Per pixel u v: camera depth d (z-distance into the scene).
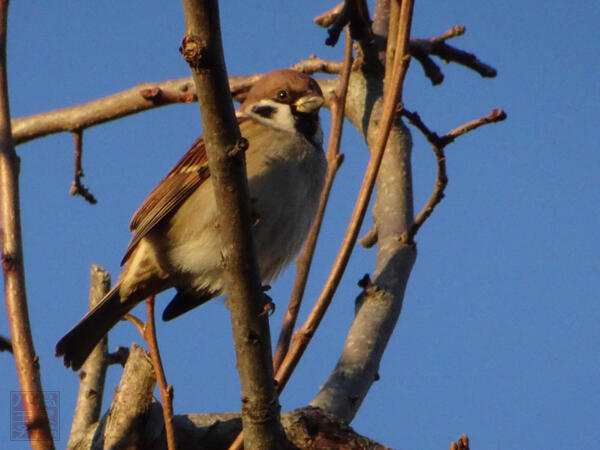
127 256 8.92
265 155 8.96
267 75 9.63
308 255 7.39
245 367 5.80
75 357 8.75
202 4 4.96
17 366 6.63
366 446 6.71
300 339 5.98
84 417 8.22
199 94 5.18
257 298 5.69
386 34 11.36
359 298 8.77
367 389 8.02
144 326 5.77
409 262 9.04
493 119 7.36
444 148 7.53
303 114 9.30
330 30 9.79
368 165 6.31
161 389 5.64
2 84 7.57
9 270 6.91
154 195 9.04
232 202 5.45
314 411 6.83
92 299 9.23
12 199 7.18
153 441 6.71
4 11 7.66
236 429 7.02
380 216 9.54
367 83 10.91
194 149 9.08
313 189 9.22
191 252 8.94
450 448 5.16
